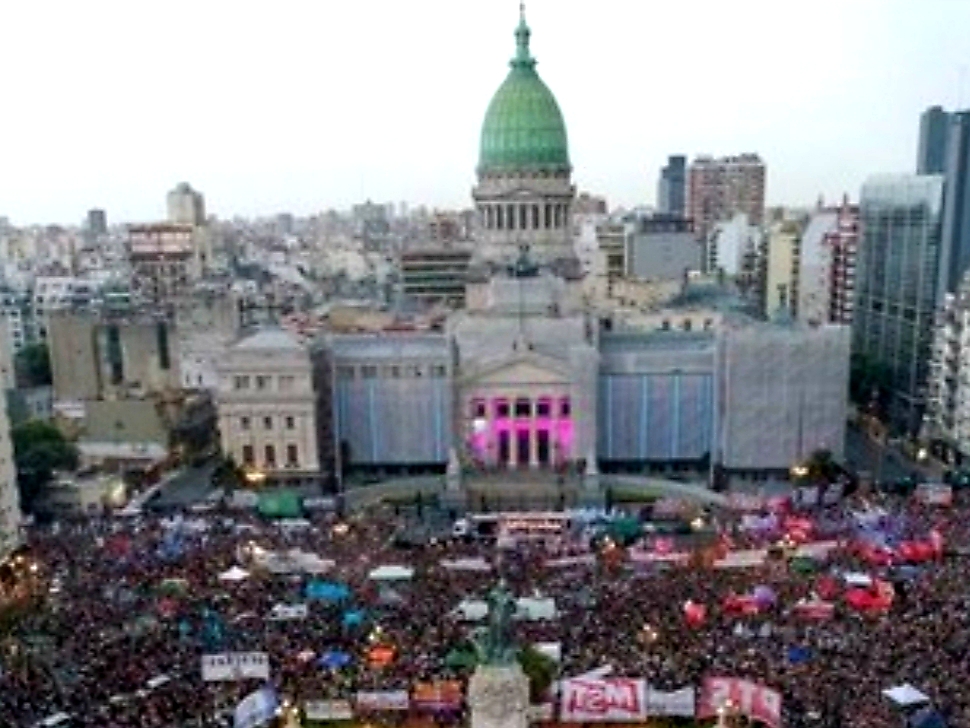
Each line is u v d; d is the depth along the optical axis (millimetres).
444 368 178375
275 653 94625
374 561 122312
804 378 169625
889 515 134250
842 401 170500
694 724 85625
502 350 184625
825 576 111562
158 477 181125
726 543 125312
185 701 85188
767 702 81812
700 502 156000
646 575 114125
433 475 179625
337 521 144000
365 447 181250
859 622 99312
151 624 101750
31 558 124750
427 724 86250
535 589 109250
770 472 173000
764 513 141625
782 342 168500
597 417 179000
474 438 180125
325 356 180250
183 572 117375
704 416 179250
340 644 96938
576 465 177875
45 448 160125
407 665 91938
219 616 103250
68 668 91812
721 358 172875
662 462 181250
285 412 173375
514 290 194500
